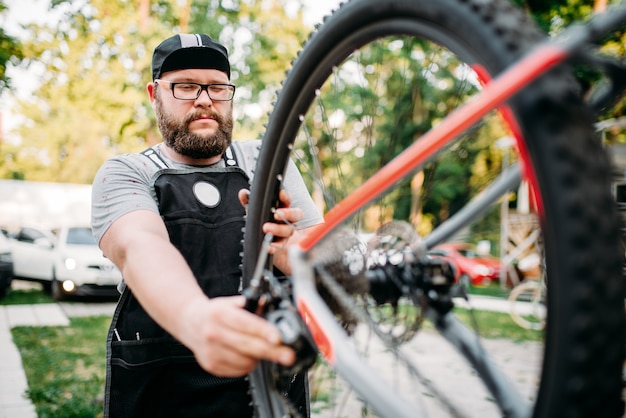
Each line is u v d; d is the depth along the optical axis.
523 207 6.55
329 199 1.14
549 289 0.50
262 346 0.74
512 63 0.55
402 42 1.06
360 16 0.85
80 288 9.45
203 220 1.48
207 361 0.78
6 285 10.05
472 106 0.58
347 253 0.94
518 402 0.75
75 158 23.53
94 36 9.73
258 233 1.22
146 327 1.42
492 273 9.16
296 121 1.10
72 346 6.14
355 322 0.95
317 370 1.32
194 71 1.52
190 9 10.14
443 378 2.44
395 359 0.95
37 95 10.19
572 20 6.02
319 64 1.00
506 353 3.44
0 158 27.06
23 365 5.23
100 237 1.28
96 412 3.84
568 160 0.49
